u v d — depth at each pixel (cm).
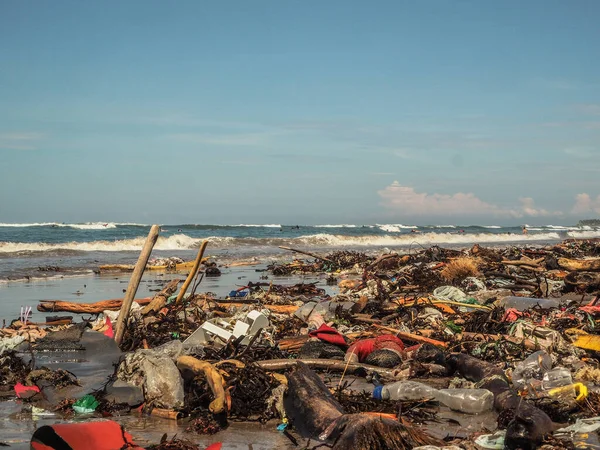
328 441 522
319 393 597
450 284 1758
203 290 1769
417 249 4122
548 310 1181
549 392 624
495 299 1380
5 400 673
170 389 631
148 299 1257
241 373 648
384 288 1575
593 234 8438
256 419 604
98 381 724
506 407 602
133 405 637
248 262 2881
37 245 3606
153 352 684
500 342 875
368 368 784
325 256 2895
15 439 539
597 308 1139
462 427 575
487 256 2336
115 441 496
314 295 1653
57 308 1187
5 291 1708
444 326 1083
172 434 564
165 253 3528
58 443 483
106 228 6725
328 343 886
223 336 870
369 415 512
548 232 9362
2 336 939
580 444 507
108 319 935
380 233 7738
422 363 787
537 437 499
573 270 1895
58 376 721
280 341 910
